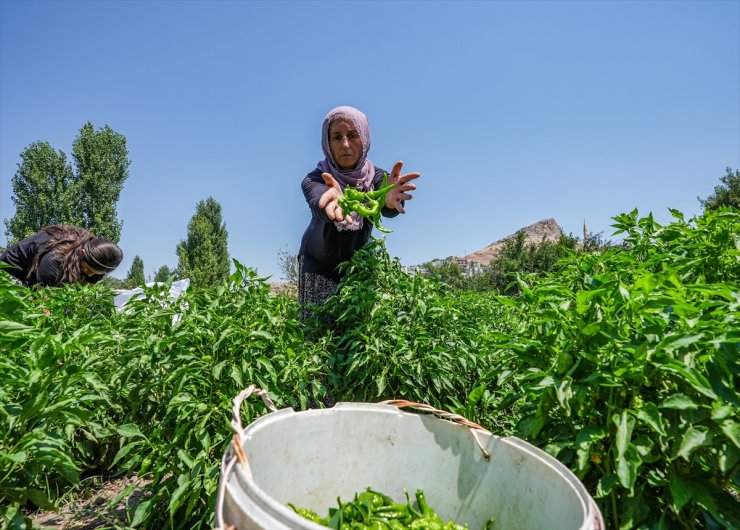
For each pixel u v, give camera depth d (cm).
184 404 246
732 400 160
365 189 430
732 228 281
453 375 348
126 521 308
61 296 402
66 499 344
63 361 253
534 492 178
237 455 152
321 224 396
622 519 174
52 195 3133
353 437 214
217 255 4350
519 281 227
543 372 192
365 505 194
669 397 163
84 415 227
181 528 258
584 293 181
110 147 3384
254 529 125
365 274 374
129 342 288
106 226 3272
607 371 177
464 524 200
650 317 178
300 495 204
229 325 269
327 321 405
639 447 168
